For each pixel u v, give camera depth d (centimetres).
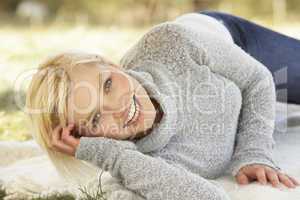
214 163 265
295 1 1063
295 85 341
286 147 306
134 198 245
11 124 400
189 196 235
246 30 353
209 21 335
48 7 1169
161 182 238
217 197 235
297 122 341
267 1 1048
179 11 985
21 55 686
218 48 284
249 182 258
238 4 1049
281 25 895
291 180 253
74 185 279
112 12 1096
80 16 1084
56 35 853
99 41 769
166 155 260
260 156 263
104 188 257
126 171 245
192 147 263
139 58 285
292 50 347
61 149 254
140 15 1050
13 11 1236
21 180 295
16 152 336
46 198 274
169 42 280
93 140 250
